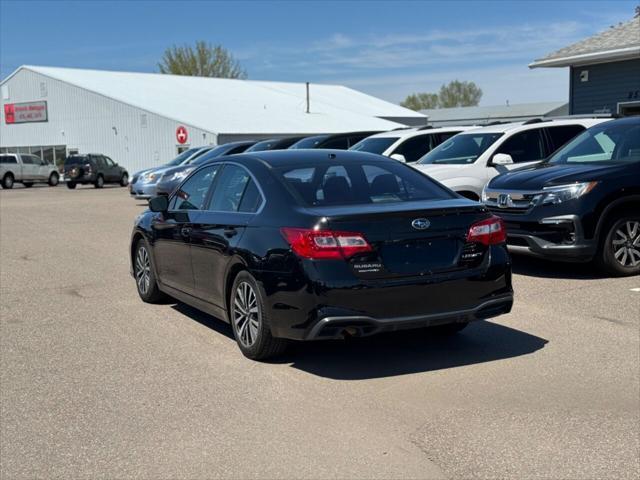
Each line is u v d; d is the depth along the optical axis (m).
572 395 5.02
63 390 5.39
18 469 4.11
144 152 46.06
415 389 5.22
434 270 5.44
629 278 8.64
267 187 5.97
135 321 7.44
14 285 9.50
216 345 6.48
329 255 5.23
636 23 19.28
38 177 42.88
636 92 18.36
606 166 8.77
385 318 5.30
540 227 8.66
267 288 5.54
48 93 52.56
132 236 8.39
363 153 6.72
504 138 11.25
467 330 6.73
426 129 14.27
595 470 3.92
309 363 5.87
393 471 3.96
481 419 4.64
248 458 4.16
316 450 4.25
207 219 6.55
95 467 4.11
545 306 7.47
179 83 56.09
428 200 5.89
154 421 4.75
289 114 50.22
